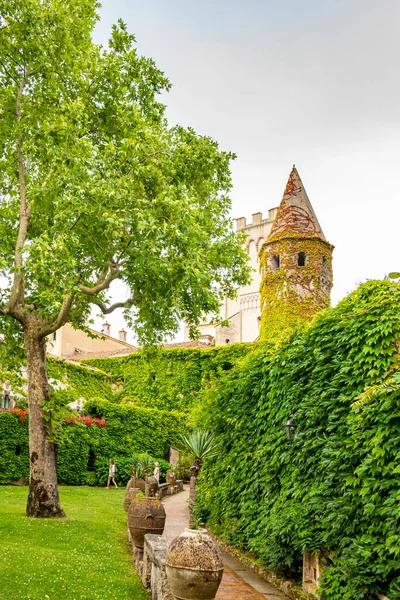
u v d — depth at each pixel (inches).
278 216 1520.7
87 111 641.0
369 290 289.6
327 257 1475.1
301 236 1455.5
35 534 451.5
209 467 602.5
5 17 599.5
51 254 496.7
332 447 282.4
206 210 714.8
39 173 663.8
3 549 378.6
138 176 579.8
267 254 1491.1
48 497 551.2
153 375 1729.8
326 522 267.4
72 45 625.3
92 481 1127.0
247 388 462.0
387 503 224.1
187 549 219.5
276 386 390.6
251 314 2704.2
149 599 290.5
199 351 1672.0
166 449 1397.6
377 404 242.2
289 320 1382.9
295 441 332.5
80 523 526.0
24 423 979.3
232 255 740.0
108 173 541.0
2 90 592.7
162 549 285.9
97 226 572.7
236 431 492.1
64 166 542.3
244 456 453.7
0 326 674.2
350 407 272.8
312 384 325.1
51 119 595.2
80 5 647.1
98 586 308.0
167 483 1069.1
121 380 1765.5
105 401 1264.8
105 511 673.0
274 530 323.0
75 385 1514.5
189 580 213.9
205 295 606.9
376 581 229.6
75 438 1110.4
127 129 625.9
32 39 595.5
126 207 544.7
